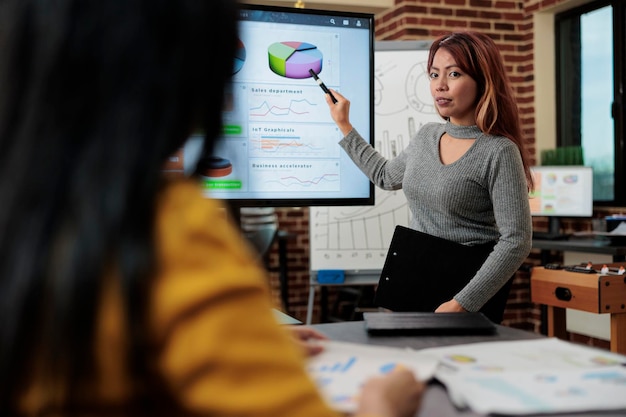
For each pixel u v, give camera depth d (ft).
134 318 1.26
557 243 12.96
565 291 10.00
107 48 1.34
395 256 6.06
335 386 2.30
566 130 16.37
